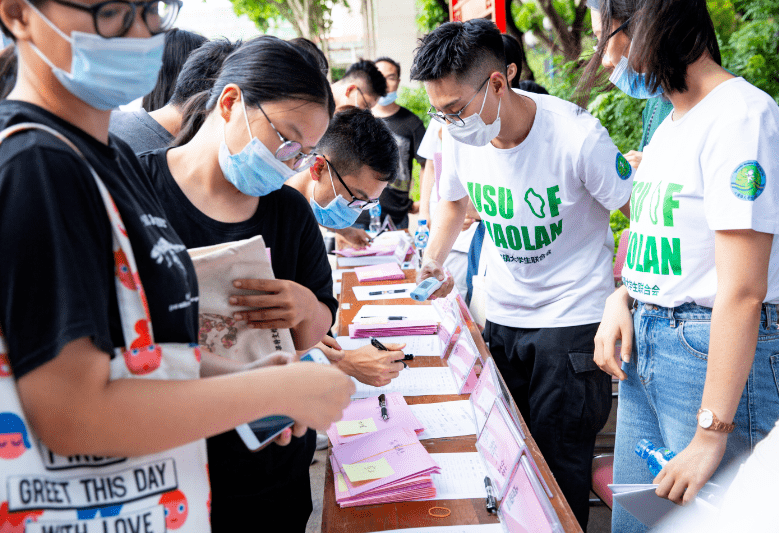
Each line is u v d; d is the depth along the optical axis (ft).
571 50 15.83
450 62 5.93
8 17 2.29
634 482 5.42
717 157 4.10
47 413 2.10
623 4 4.43
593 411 6.98
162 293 2.62
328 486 4.72
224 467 4.18
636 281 4.95
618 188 6.50
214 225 4.18
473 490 4.57
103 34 2.28
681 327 4.61
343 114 7.02
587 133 6.30
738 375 4.01
